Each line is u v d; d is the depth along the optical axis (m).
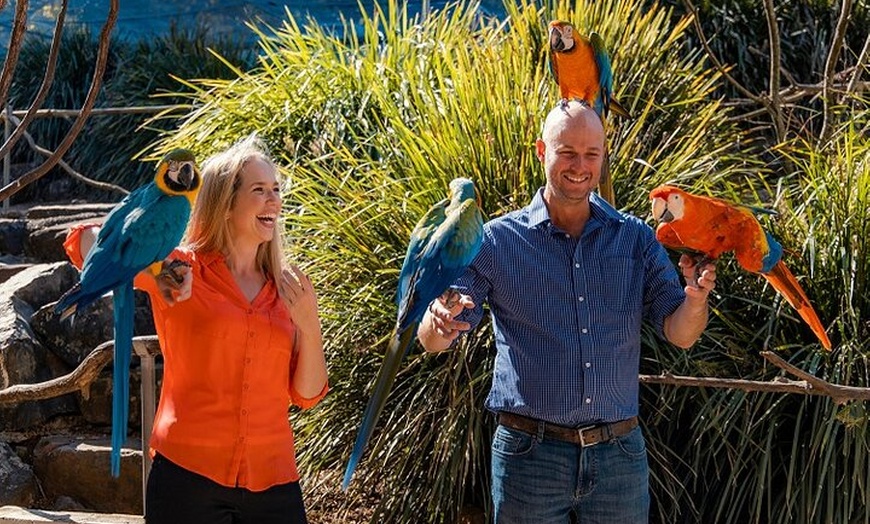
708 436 4.29
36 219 7.46
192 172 2.66
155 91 9.27
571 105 3.16
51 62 2.84
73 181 9.26
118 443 2.72
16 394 3.81
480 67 5.23
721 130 5.92
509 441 3.19
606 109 4.46
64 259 6.84
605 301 3.18
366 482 4.58
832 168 4.66
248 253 3.04
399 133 5.04
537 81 4.98
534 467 3.14
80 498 5.17
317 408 4.57
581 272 3.18
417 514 4.40
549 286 3.17
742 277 4.52
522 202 4.50
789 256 4.45
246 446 2.95
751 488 4.19
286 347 3.04
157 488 2.96
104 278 2.64
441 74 5.64
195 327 2.93
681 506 4.30
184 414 2.95
